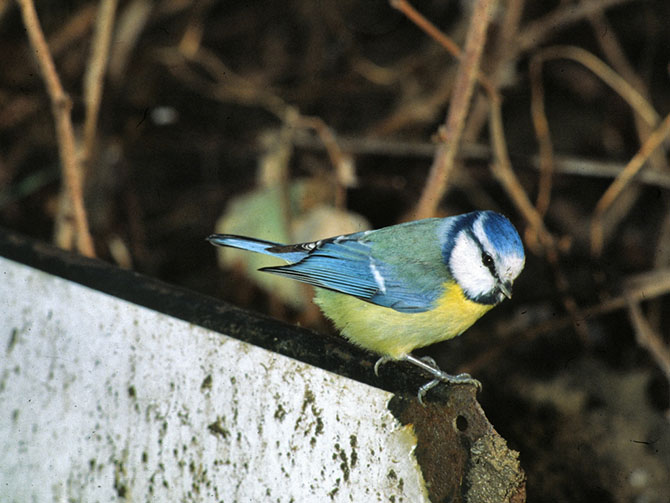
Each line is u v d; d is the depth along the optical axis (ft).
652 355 27.78
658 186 33.09
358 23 37.86
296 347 15.38
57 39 34.45
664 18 35.40
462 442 13.29
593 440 24.90
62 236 27.91
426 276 19.12
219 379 16.01
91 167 31.71
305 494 15.08
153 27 35.86
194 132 34.99
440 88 34.68
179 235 33.37
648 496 23.24
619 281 29.30
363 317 19.42
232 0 38.60
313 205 30.35
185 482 16.21
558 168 32.81
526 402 26.66
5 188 33.22
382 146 33.68
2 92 33.96
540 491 23.62
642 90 34.24
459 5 37.47
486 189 34.60
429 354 29.50
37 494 17.67
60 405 17.66
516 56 34.01
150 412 16.69
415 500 13.87
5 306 18.69
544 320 30.32
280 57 38.14
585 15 32.68
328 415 14.89
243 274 29.84
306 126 33.65
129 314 17.06
